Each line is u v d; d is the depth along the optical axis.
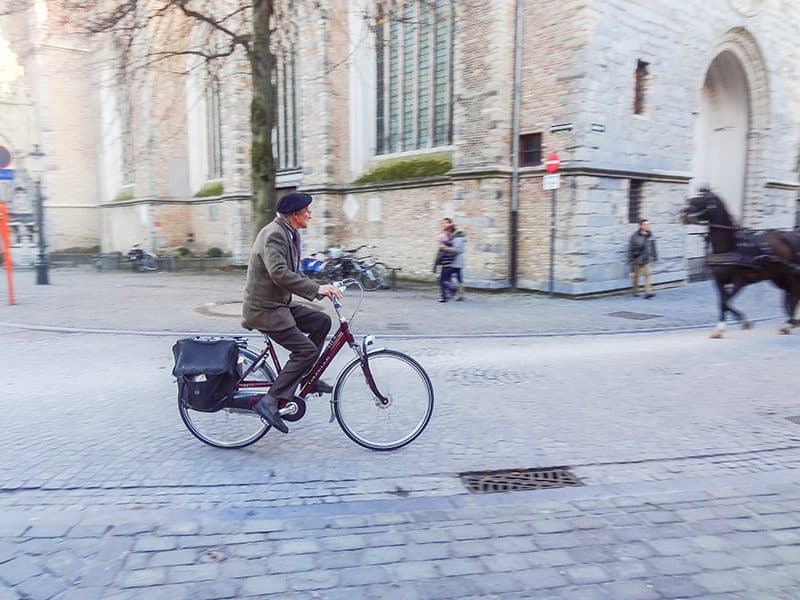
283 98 23.64
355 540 3.39
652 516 3.70
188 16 11.64
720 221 9.40
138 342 8.98
